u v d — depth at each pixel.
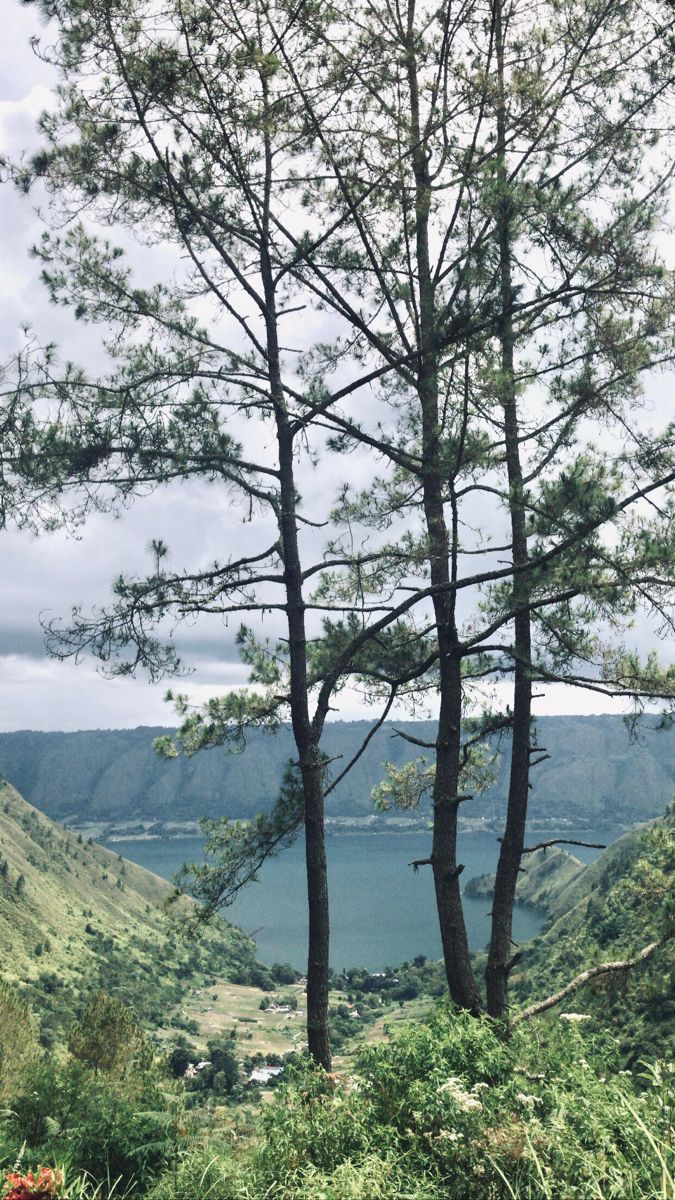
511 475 14.16
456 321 12.28
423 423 13.77
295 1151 6.72
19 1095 10.62
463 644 13.27
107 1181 8.36
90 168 12.79
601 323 13.05
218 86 12.03
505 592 14.02
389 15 12.99
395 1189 5.85
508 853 13.32
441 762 13.26
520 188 12.01
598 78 13.23
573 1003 11.63
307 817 12.71
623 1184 5.34
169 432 12.88
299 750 12.93
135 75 11.80
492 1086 7.27
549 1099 6.71
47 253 13.40
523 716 13.77
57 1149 8.66
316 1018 11.96
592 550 11.30
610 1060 7.42
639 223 12.52
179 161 12.96
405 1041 7.68
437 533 13.41
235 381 13.10
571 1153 5.70
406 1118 6.84
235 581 13.08
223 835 13.44
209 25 11.57
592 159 13.64
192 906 13.15
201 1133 9.21
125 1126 9.17
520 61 13.14
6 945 195.75
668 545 10.88
